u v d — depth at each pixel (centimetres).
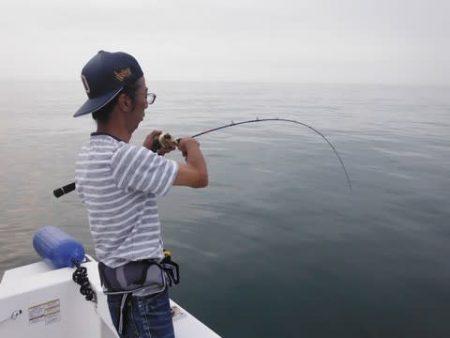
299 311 401
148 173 124
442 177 952
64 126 1941
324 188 862
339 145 1412
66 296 211
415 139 1562
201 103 3291
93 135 133
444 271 479
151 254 133
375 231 612
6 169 1084
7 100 3566
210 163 1123
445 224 641
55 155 1267
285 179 941
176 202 779
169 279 146
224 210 727
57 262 223
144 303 138
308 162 1130
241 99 3828
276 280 466
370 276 470
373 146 1393
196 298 430
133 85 131
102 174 126
